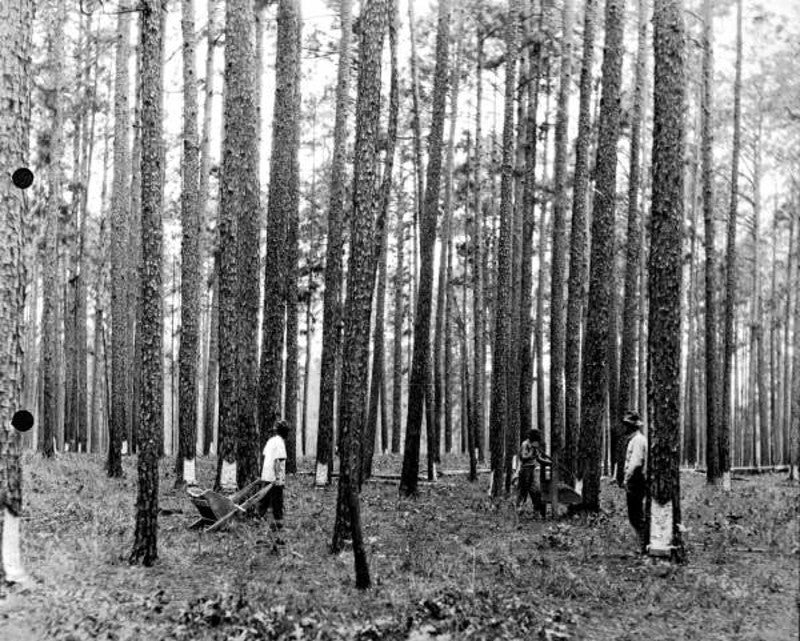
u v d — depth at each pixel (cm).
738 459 5091
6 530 948
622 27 1647
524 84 2131
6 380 962
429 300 1959
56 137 2475
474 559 1088
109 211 3866
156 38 1120
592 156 2759
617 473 2219
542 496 1591
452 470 2791
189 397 1959
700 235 3803
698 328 4531
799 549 1126
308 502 1728
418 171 2655
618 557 1156
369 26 1155
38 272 3903
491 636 803
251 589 968
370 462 2255
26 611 838
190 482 1912
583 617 874
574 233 1834
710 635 791
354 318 1071
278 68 1883
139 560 1083
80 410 3338
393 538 1320
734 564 1070
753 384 4269
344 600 934
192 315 2005
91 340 5512
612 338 2577
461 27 2719
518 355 2448
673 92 1155
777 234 4219
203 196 2788
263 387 1842
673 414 1118
